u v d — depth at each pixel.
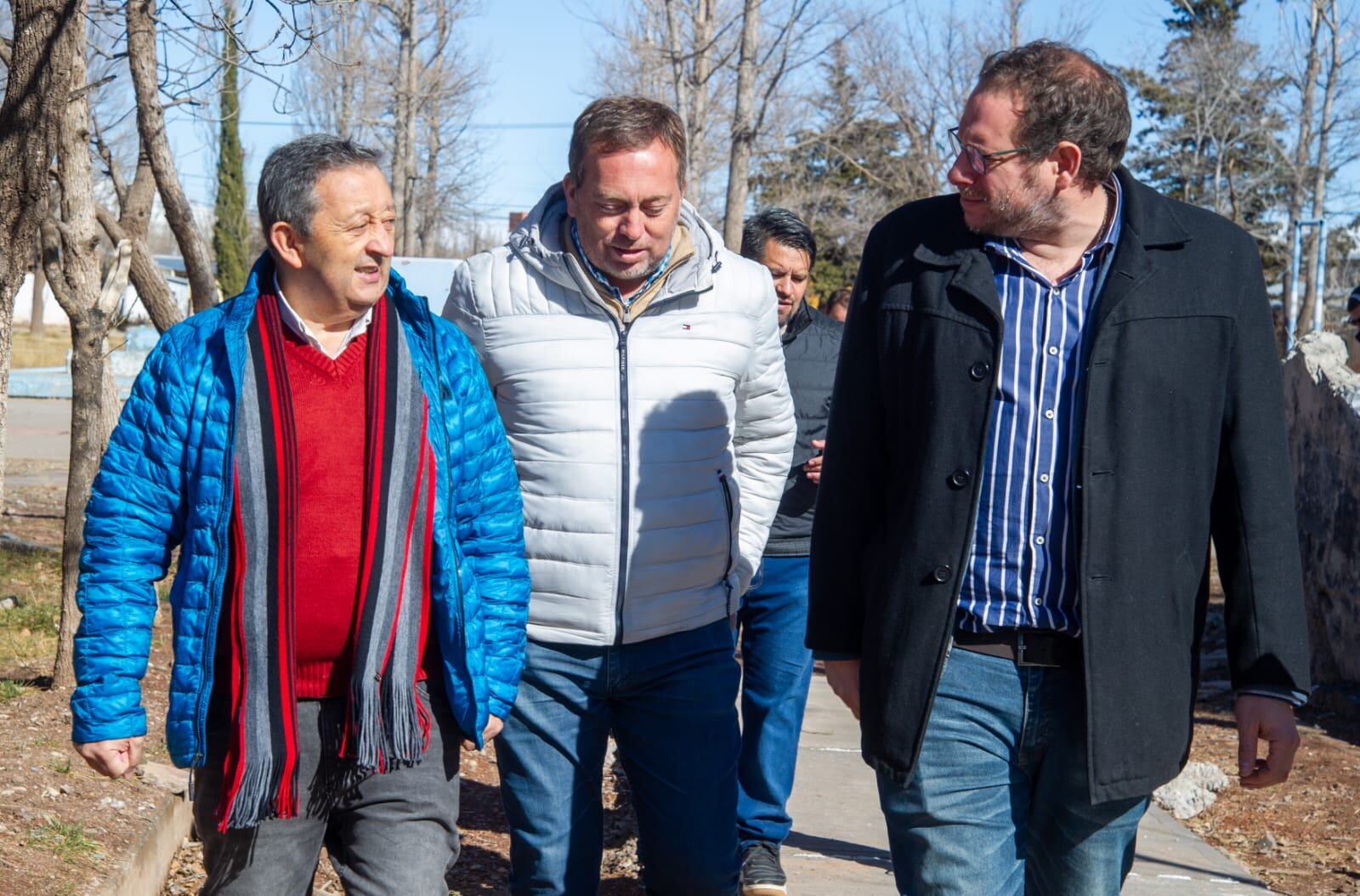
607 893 4.77
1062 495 2.61
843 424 2.86
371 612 2.63
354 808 2.76
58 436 25.06
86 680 2.61
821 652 2.92
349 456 2.66
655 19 23.88
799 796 6.11
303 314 2.71
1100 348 2.57
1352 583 8.56
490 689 2.86
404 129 31.34
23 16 5.78
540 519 3.34
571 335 3.34
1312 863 5.58
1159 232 2.62
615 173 3.17
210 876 2.71
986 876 2.70
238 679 2.57
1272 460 2.62
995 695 2.68
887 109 32.62
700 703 3.38
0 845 3.93
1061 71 2.58
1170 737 2.60
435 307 17.94
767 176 35.44
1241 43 35.94
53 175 6.14
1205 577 2.73
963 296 2.66
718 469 3.47
